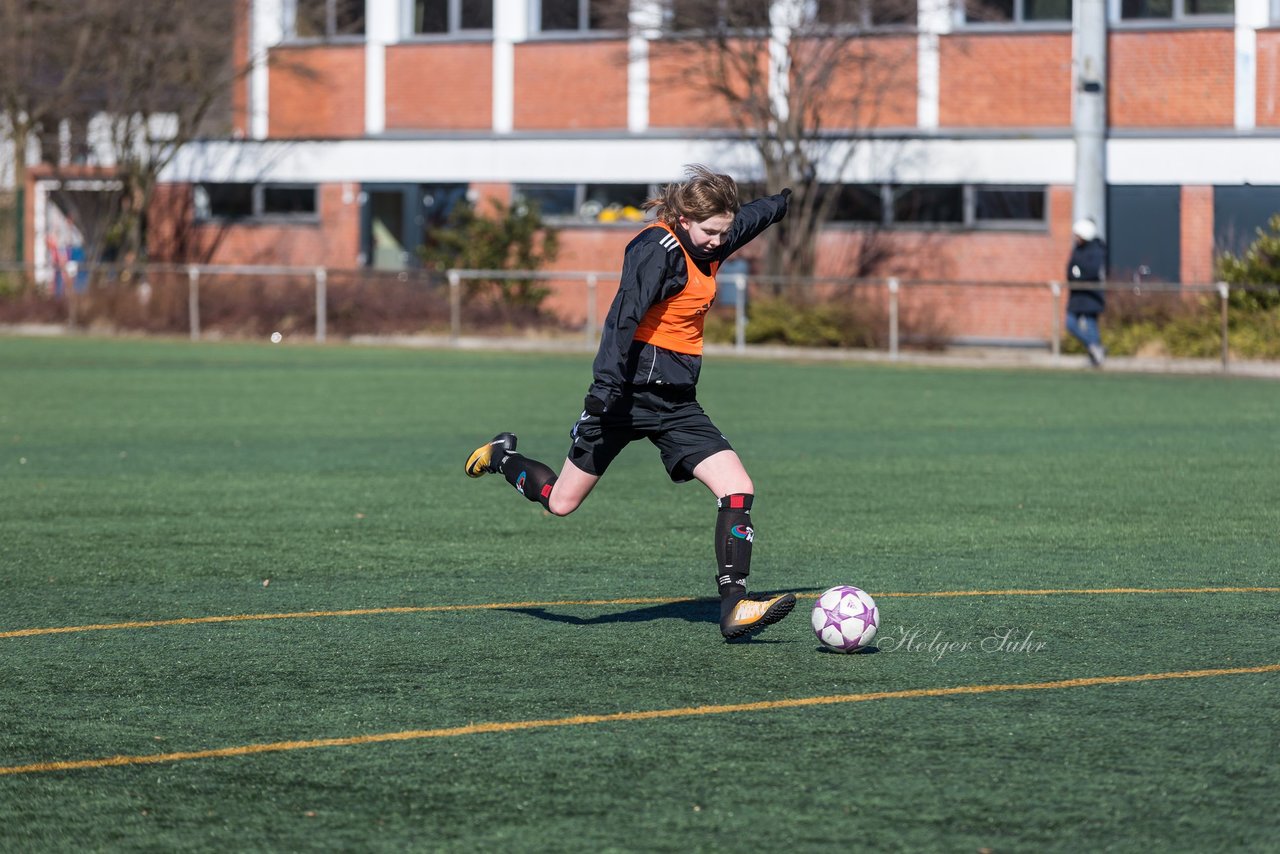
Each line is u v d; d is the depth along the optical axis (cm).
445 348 10338
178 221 12650
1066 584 2961
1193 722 2003
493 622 2645
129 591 2919
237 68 12331
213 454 5031
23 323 11631
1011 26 10400
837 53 10344
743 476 2416
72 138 12500
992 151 10431
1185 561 3200
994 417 6244
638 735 1959
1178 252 10150
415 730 1992
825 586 2956
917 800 1708
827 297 9750
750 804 1698
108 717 2069
